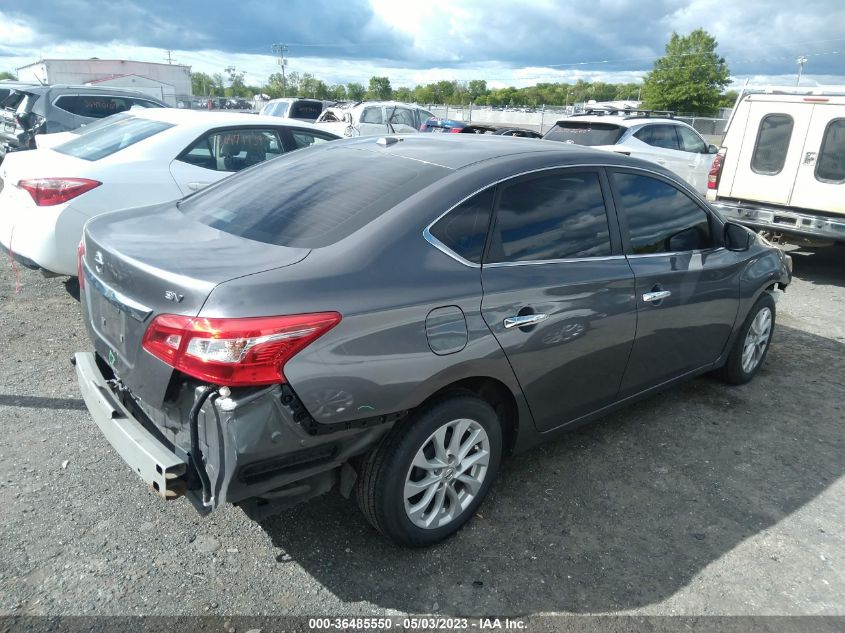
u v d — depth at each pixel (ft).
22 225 16.43
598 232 10.85
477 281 8.93
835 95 24.27
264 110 66.28
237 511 9.96
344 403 7.70
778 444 12.89
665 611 8.48
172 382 7.47
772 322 15.66
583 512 10.43
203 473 7.45
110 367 9.03
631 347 11.42
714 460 12.18
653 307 11.55
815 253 31.60
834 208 24.68
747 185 27.02
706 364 13.92
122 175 17.19
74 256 16.35
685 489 11.21
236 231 9.08
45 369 14.20
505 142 11.35
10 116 37.96
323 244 8.29
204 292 7.19
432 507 9.27
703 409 14.23
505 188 9.68
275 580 8.62
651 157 35.22
